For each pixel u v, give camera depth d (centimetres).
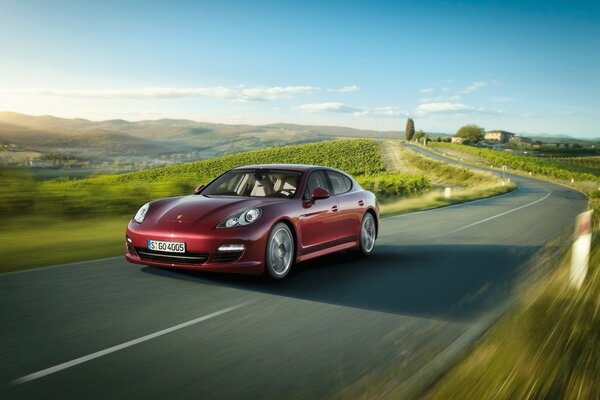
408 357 391
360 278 671
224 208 620
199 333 431
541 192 3678
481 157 10588
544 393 273
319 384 337
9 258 752
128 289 564
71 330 425
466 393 274
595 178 6575
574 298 475
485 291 617
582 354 330
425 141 16475
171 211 625
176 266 595
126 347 391
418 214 1694
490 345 345
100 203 1342
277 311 505
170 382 331
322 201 715
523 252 938
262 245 601
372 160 9950
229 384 332
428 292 608
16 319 450
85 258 769
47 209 1262
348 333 447
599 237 915
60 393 308
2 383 320
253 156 11706
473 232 1222
